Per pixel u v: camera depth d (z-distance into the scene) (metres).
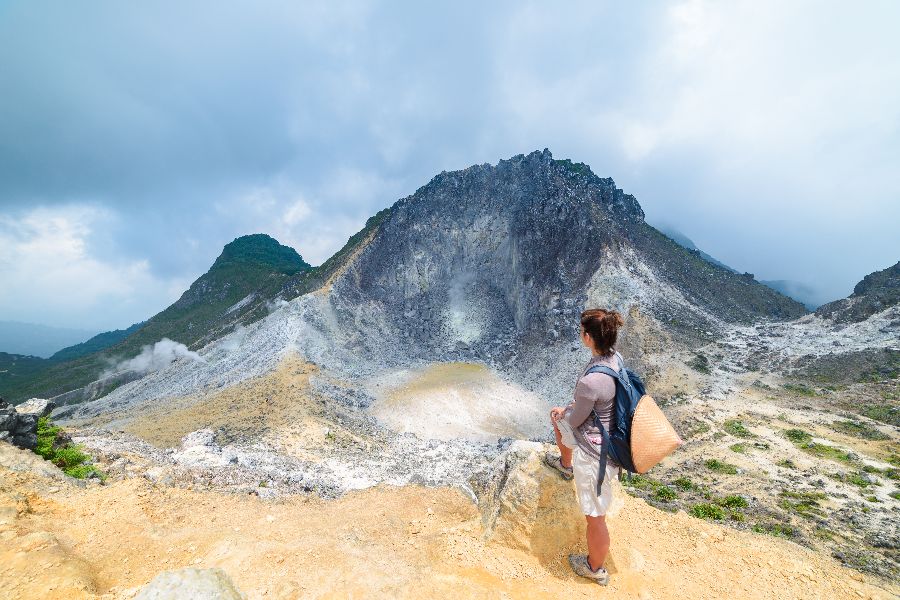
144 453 22.84
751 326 102.19
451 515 12.12
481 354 112.50
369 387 87.31
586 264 113.00
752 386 71.12
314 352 95.88
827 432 52.56
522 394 88.56
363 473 30.83
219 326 193.62
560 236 123.12
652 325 92.56
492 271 137.62
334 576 7.34
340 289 124.31
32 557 7.60
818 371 72.56
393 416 75.94
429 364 106.56
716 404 63.97
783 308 124.56
